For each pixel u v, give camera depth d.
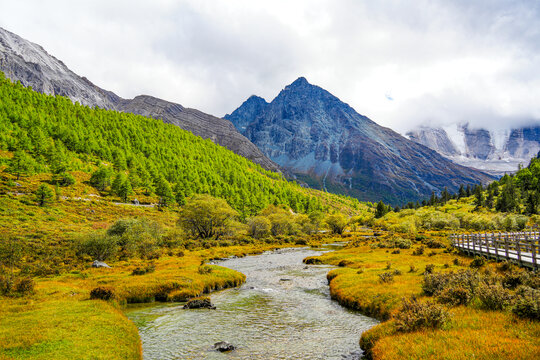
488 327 12.58
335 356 14.25
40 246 51.91
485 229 99.81
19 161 112.69
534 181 168.38
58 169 124.31
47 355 12.12
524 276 18.47
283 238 91.50
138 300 25.81
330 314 21.19
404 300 16.47
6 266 34.50
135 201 132.00
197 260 47.03
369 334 15.22
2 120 146.38
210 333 17.64
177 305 24.55
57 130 169.12
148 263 41.16
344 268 37.22
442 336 12.36
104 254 45.38
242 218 146.88
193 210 84.75
